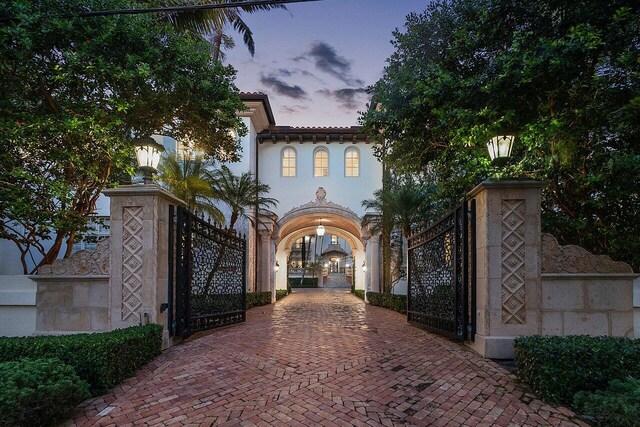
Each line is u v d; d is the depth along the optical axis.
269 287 16.75
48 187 6.56
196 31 10.30
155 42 6.58
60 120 5.94
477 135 5.77
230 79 7.82
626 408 2.88
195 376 4.52
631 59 4.77
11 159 6.36
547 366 3.70
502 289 5.44
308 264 40.31
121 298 5.75
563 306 5.46
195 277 7.23
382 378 4.44
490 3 5.98
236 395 3.88
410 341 6.69
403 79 6.89
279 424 3.21
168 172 11.37
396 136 7.52
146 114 7.36
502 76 5.11
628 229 6.81
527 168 6.48
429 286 7.94
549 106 5.78
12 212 6.89
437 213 12.20
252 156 16.47
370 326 8.73
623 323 5.46
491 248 5.49
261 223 16.67
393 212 13.62
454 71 6.68
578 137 5.81
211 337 7.11
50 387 3.05
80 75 6.14
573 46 4.57
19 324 6.52
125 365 4.38
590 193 6.89
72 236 8.57
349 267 40.91
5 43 5.29
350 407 3.57
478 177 7.59
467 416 3.36
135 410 3.50
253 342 6.59
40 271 6.00
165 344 5.96
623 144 6.25
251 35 13.24
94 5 5.70
